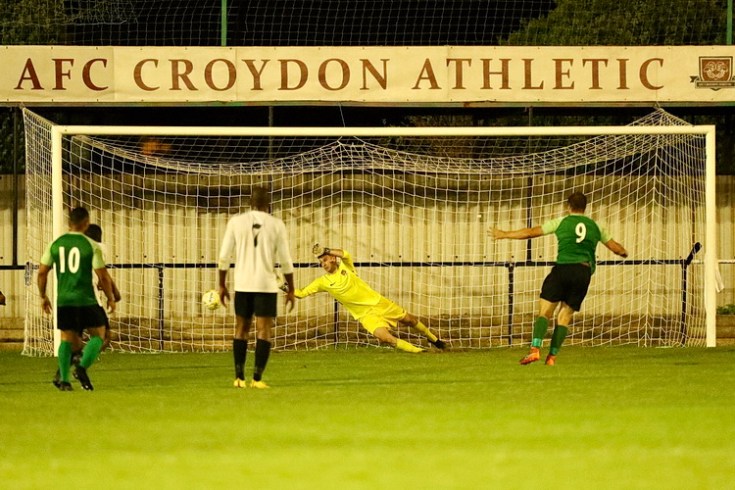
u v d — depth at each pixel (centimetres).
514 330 5697
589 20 6569
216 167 5722
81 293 3678
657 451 2472
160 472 2261
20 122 6469
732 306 5969
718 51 5800
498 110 6600
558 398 3403
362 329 5603
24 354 5188
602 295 5753
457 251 5838
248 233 3681
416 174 5819
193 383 3931
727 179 6038
